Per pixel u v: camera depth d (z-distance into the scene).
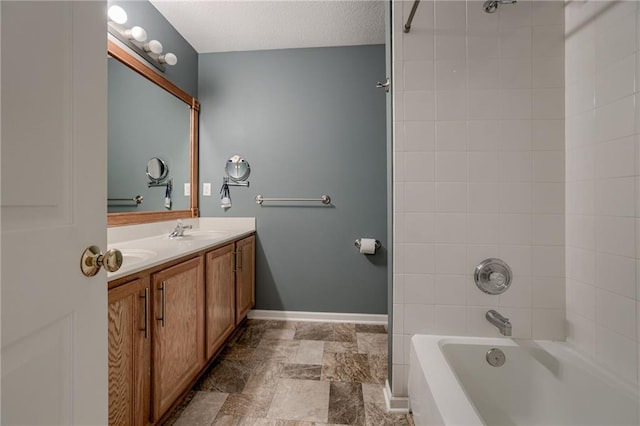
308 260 2.49
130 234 1.74
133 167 1.77
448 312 1.35
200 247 1.52
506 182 1.32
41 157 0.46
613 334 1.07
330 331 2.27
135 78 1.79
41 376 0.47
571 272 1.26
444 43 1.33
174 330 1.30
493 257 1.33
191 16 2.07
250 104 2.51
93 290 0.59
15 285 0.42
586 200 1.18
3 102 0.39
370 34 2.29
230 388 1.55
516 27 1.31
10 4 0.40
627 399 0.97
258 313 2.53
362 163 2.44
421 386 1.08
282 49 2.48
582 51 1.19
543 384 1.20
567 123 1.28
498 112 1.32
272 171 2.50
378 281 2.45
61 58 0.50
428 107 1.34
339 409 1.39
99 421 0.61
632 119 0.99
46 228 0.47
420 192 1.35
